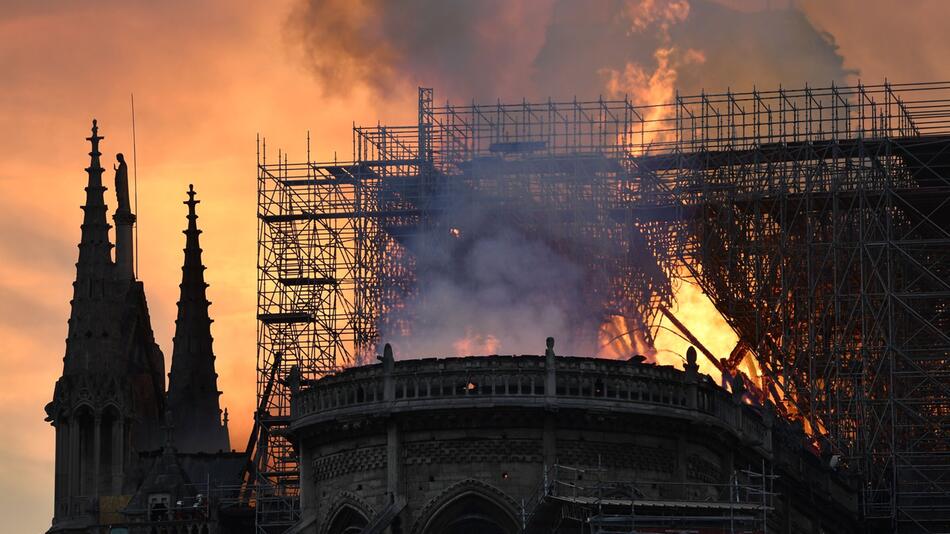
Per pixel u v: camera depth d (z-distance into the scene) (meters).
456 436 87.81
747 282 124.50
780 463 101.50
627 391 88.62
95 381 118.81
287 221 127.56
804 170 123.88
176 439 124.56
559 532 85.69
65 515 116.94
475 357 88.12
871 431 120.56
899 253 123.06
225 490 115.94
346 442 89.94
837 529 110.31
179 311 128.38
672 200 125.88
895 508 115.19
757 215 123.69
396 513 86.56
